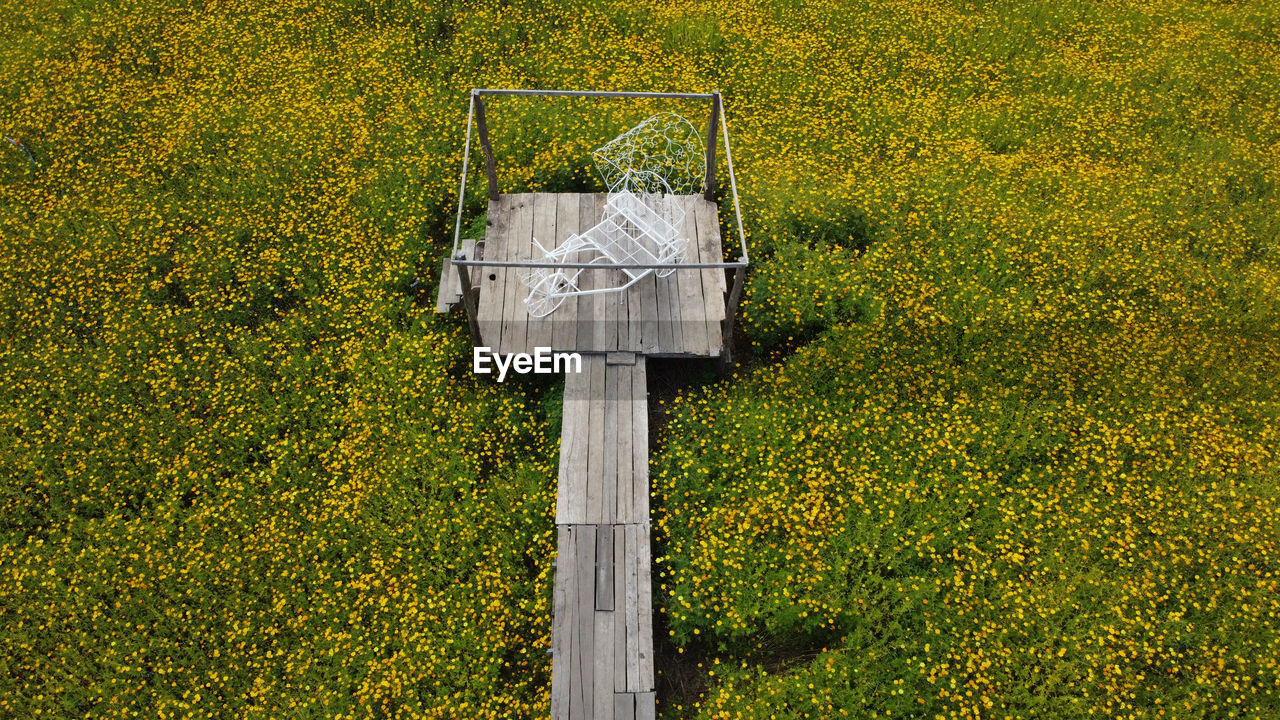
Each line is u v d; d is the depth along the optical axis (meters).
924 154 9.59
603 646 5.74
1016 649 5.93
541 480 6.83
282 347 7.65
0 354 7.45
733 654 6.21
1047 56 11.07
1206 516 6.53
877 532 6.43
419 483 6.88
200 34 10.80
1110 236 8.61
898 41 11.24
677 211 8.30
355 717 5.64
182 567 6.29
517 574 6.36
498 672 5.95
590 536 6.22
